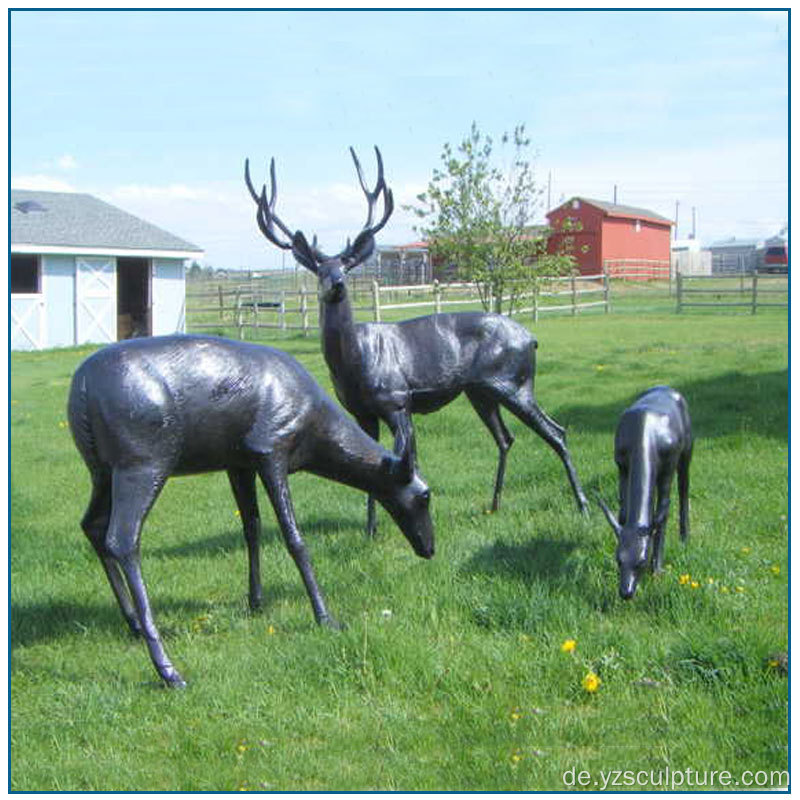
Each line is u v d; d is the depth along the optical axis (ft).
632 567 18.19
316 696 15.81
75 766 14.08
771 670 15.52
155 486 17.07
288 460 18.60
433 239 60.95
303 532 25.82
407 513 20.22
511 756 13.84
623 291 143.95
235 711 15.49
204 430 17.57
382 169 24.07
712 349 61.93
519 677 16.08
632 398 42.57
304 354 66.80
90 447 17.40
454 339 25.80
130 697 16.20
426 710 15.39
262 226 23.32
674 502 25.88
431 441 37.17
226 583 22.16
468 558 21.83
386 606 19.49
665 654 16.29
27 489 33.12
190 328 96.22
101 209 104.73
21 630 19.56
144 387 16.92
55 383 60.70
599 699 15.33
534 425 26.05
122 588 19.06
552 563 21.07
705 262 216.95
